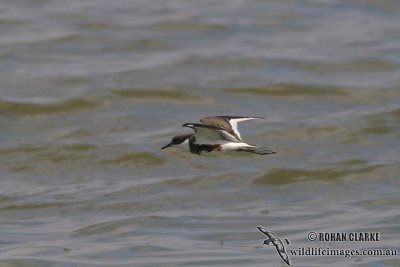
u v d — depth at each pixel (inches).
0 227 748.6
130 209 789.9
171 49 1273.4
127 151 929.5
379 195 816.9
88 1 1499.8
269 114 1043.9
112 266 642.8
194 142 619.5
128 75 1152.2
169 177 871.7
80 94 1080.8
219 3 1488.7
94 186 853.2
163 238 704.4
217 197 820.0
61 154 931.3
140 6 1466.5
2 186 856.3
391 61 1216.8
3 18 1403.8
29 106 1047.0
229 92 1106.7
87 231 729.6
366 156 917.8
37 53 1251.2
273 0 1504.7
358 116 1021.2
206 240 698.8
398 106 1050.7
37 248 686.5
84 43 1295.5
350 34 1339.8
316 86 1125.7
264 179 861.8
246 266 636.7
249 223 741.3
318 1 1503.4
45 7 1465.3
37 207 797.9
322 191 836.6
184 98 1087.6
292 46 1285.7
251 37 1328.7
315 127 992.9
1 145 953.5
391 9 1466.5
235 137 577.3
